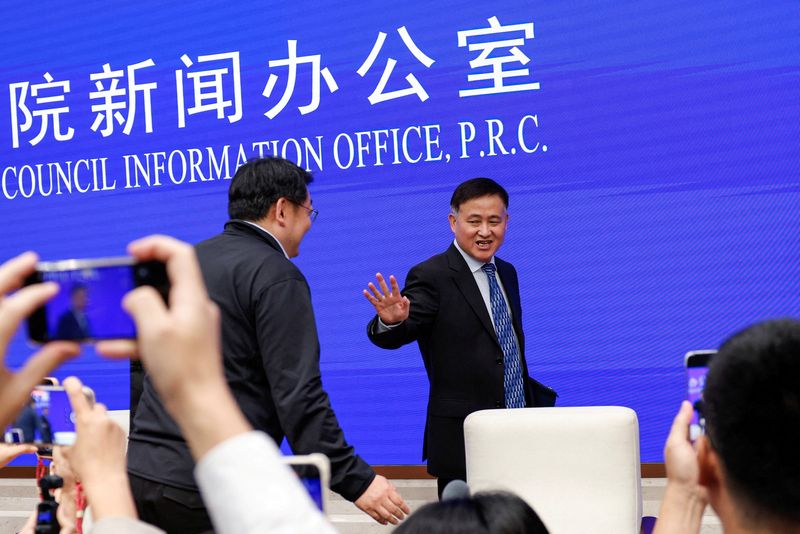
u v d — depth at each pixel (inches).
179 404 20.2
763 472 29.9
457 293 120.2
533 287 178.4
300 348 83.5
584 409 90.6
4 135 203.9
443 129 181.6
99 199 198.7
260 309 83.0
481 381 118.5
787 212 167.9
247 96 190.7
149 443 80.8
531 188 178.1
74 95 200.1
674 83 171.8
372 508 85.7
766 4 168.1
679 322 172.7
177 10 194.1
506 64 178.7
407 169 183.5
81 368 199.5
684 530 36.2
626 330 175.0
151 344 20.1
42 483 54.6
